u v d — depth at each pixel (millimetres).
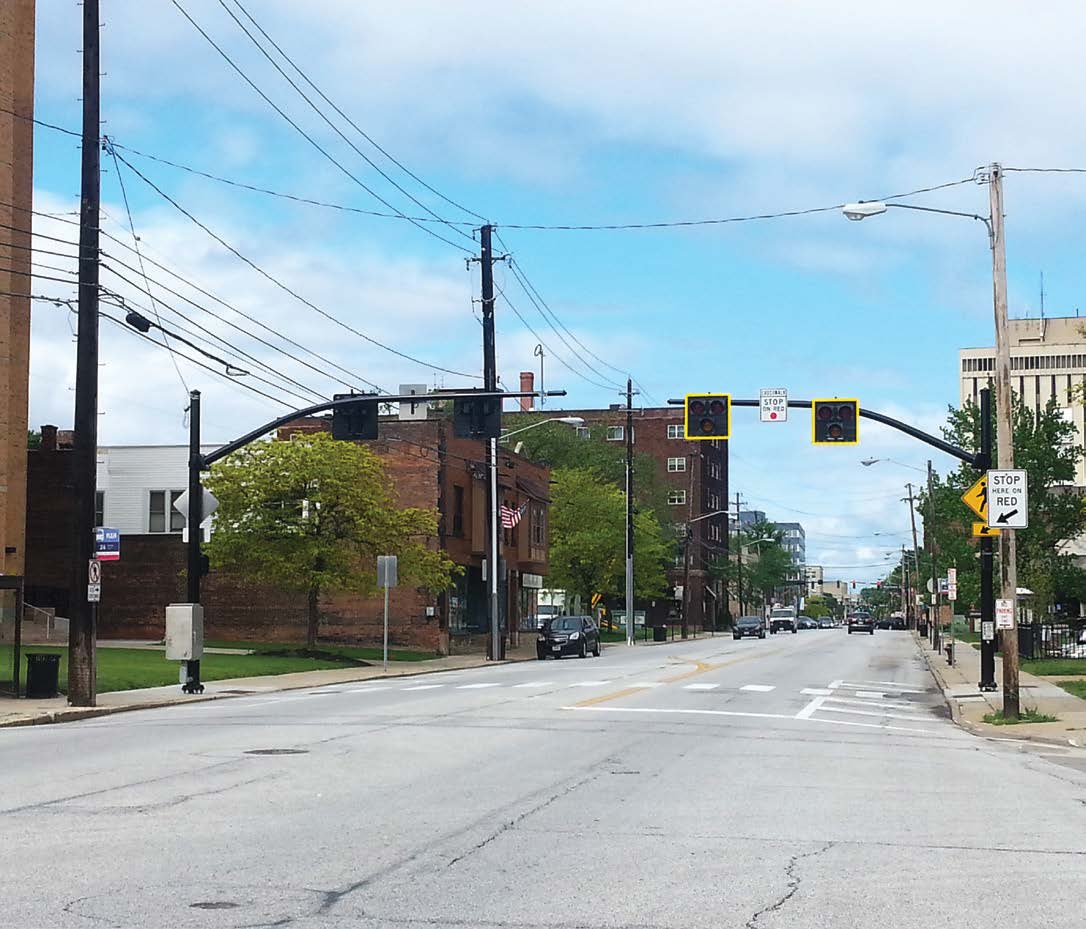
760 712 23109
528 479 66125
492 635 49812
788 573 153000
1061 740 19625
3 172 40406
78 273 25250
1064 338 143250
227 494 40188
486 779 13250
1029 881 8586
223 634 52375
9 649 39375
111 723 20906
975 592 56219
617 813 11188
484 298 49156
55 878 8242
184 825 10242
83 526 24406
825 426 27750
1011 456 23125
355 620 51969
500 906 7605
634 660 47531
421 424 52844
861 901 7902
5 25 40250
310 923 7137
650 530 83750
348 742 16656
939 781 14086
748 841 9922
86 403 24609
